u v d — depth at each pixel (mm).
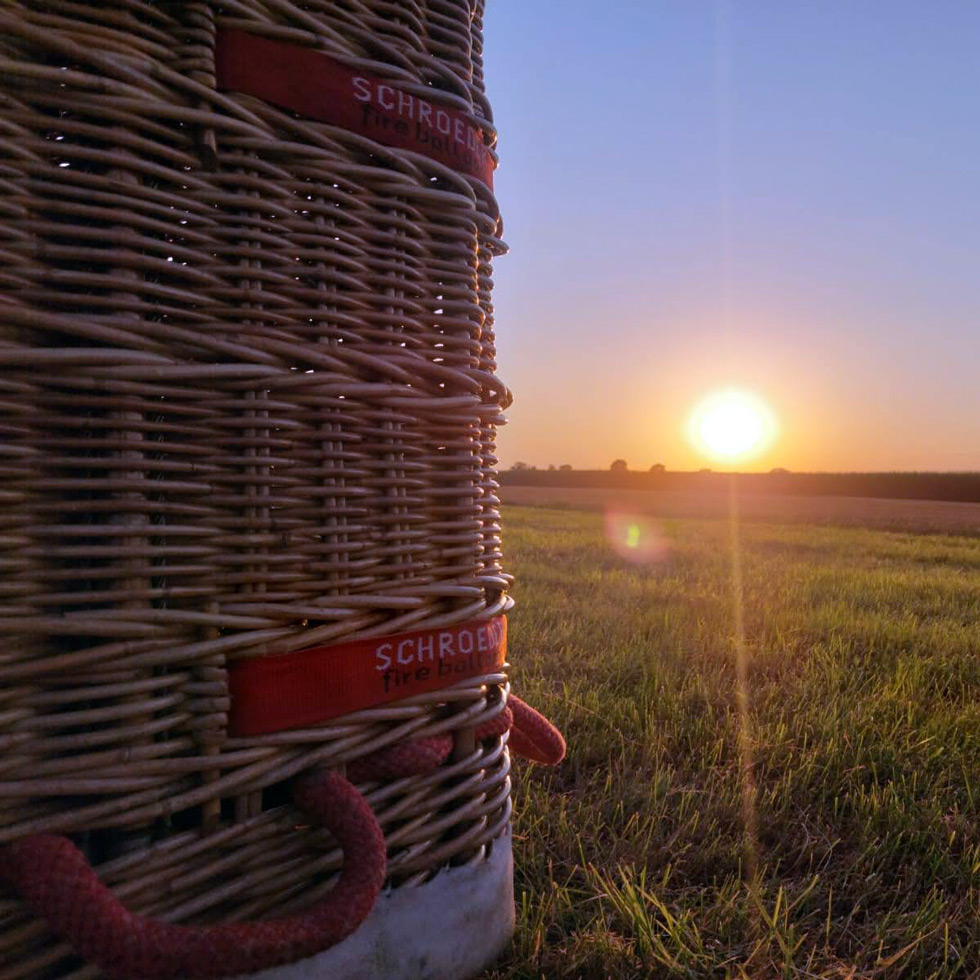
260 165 1326
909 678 3797
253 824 1299
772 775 2740
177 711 1239
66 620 1138
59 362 1140
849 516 34312
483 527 1644
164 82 1244
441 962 1536
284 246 1354
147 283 1216
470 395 1585
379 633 1430
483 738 1659
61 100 1158
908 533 23000
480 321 1653
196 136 1265
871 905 1980
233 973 1056
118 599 1180
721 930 1810
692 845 2197
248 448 1304
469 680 1562
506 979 1617
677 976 1662
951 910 1943
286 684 1316
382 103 1479
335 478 1386
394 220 1487
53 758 1140
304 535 1355
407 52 1539
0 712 1102
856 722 3080
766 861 2158
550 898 1888
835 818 2375
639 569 9969
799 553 13414
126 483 1187
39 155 1158
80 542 1178
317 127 1396
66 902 1045
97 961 1037
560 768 2805
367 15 1479
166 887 1211
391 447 1458
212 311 1294
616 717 3240
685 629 5219
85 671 1159
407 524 1491
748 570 9898
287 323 1356
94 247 1199
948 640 4906
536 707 3340
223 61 1303
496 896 1659
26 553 1132
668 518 29969
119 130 1194
